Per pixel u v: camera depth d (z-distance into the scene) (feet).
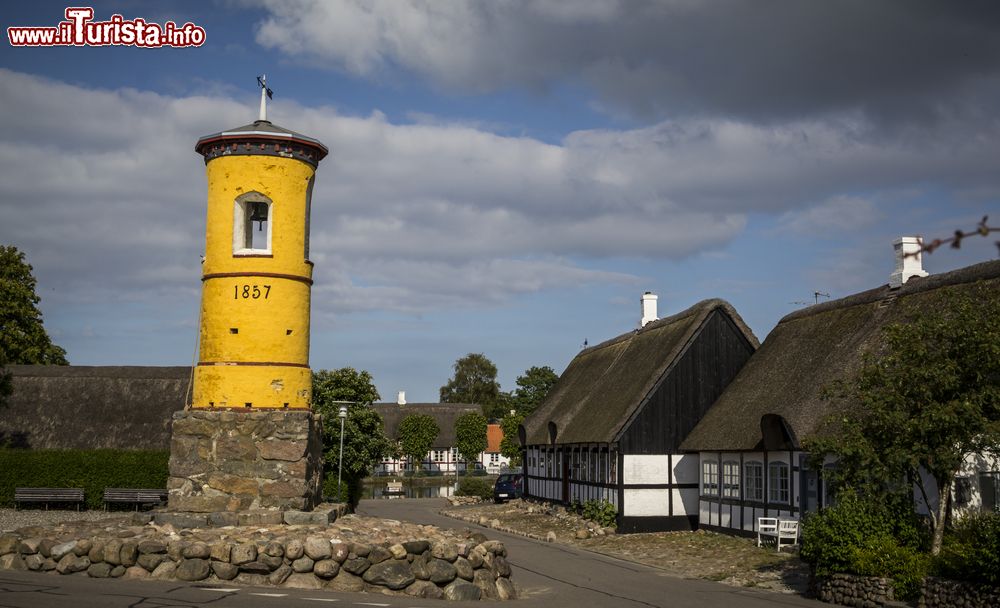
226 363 55.31
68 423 119.75
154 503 106.22
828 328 82.99
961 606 42.78
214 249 56.80
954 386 48.70
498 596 48.16
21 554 46.42
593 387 119.85
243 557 45.14
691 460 97.45
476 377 406.21
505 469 301.22
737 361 100.22
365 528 52.90
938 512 51.21
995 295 54.70
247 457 53.62
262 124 59.16
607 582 59.88
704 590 56.44
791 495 76.02
